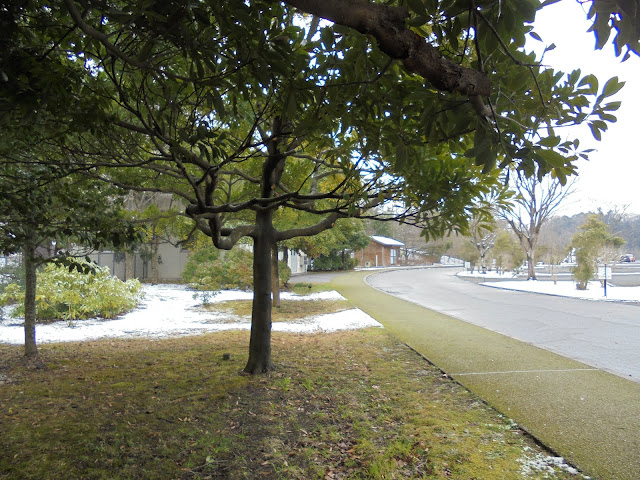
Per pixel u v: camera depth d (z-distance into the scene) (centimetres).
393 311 1445
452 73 197
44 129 436
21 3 263
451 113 266
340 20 177
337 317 1333
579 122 254
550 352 785
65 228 514
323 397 548
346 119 319
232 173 639
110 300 1319
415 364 711
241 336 1033
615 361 721
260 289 667
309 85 301
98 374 665
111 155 465
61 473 363
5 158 485
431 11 201
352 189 523
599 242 2244
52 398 551
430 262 7556
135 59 320
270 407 514
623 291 2072
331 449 410
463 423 459
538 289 2272
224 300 1850
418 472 361
